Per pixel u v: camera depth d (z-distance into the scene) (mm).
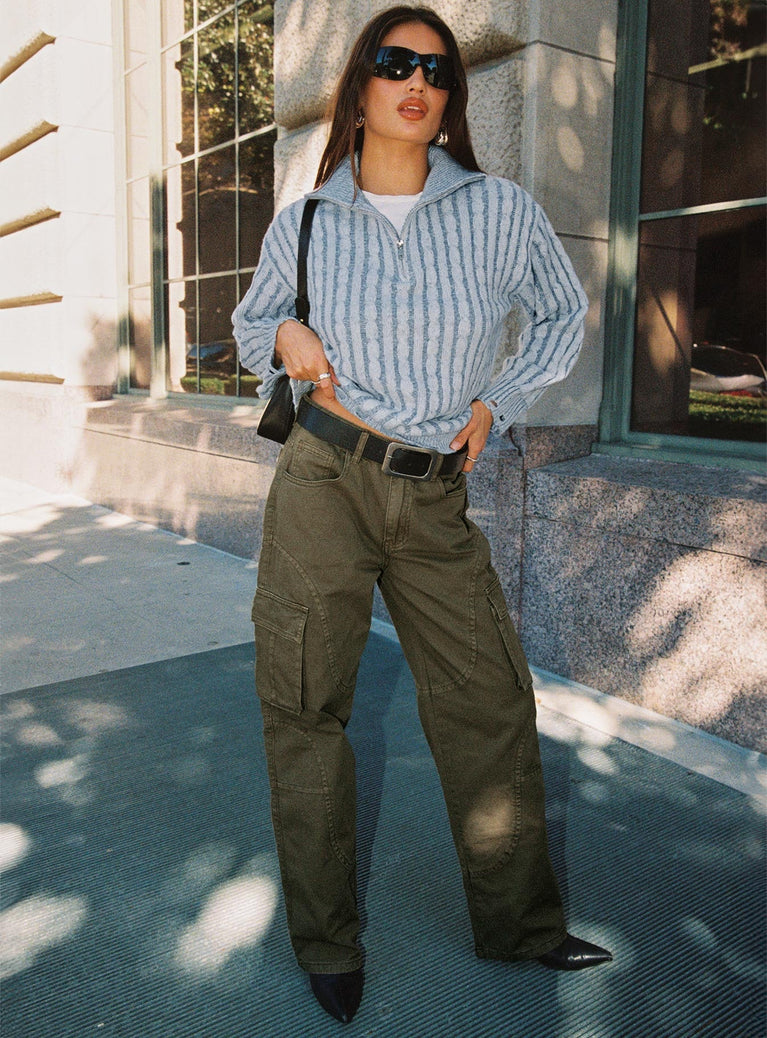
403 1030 1773
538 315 1836
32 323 7539
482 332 1659
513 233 1681
